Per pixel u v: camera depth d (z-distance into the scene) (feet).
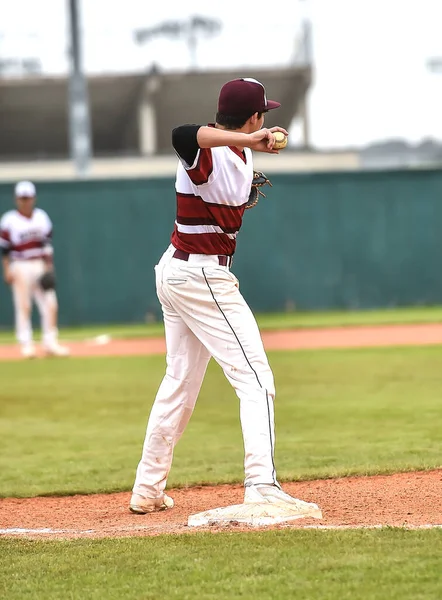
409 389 93.71
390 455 61.57
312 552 37.37
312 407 84.02
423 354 126.72
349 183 203.92
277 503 43.19
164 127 382.01
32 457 66.49
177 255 44.32
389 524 42.57
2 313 200.95
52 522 47.44
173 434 47.67
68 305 200.03
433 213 205.05
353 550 37.47
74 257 200.13
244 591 33.35
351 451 63.62
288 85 347.15
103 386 104.47
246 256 202.39
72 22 246.06
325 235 203.72
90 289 200.64
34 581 35.63
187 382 46.93
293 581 34.06
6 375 117.80
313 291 204.03
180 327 46.03
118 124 389.19
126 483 56.54
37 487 56.34
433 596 32.19
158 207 201.16
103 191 200.03
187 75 332.19
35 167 288.92
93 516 48.60
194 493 53.57
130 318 201.26
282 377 105.81
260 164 296.92
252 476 43.47
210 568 35.94
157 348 148.56
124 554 38.50
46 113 361.51
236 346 44.01
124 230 200.85
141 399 93.91
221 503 50.31
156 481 48.06
